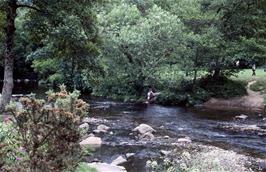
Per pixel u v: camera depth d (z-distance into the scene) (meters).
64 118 5.67
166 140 16.78
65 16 16.34
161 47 31.08
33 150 5.58
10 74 16.20
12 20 16.11
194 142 16.59
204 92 30.94
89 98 33.12
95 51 19.59
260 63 35.22
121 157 13.12
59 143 5.70
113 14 34.53
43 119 5.68
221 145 16.17
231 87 31.67
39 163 5.48
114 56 31.56
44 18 16.33
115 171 10.75
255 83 33.66
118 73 32.16
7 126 7.32
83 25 18.36
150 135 17.34
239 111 26.84
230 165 10.68
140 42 30.59
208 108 28.16
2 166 5.53
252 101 29.66
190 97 30.02
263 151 15.13
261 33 33.72
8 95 15.99
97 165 11.16
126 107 27.69
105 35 31.06
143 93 31.86
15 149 6.48
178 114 24.98
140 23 32.53
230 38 33.12
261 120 23.09
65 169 5.87
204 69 31.97
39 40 18.36
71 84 39.09
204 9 34.81
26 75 54.84
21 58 52.88
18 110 5.79
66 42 17.83
